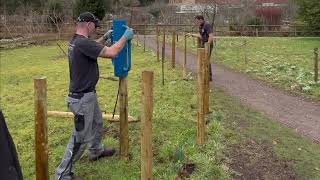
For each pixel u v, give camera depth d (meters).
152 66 17.80
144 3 56.25
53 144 7.87
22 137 8.52
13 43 33.69
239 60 20.22
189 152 6.84
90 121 5.95
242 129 8.27
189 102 10.48
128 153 6.88
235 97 11.59
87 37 5.90
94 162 6.78
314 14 38.47
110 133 8.16
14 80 17.59
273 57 21.61
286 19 43.19
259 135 7.99
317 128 8.85
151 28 41.69
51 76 17.55
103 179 6.23
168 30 39.72
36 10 45.19
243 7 43.62
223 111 9.59
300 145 7.61
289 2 45.06
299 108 10.59
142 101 5.14
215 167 6.29
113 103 11.15
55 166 6.86
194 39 30.14
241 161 6.70
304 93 12.44
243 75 15.76
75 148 6.02
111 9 48.69
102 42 6.48
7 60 25.39
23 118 10.23
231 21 41.62
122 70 6.45
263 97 11.77
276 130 8.46
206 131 7.82
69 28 38.69
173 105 10.22
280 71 16.50
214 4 40.53
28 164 7.08
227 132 7.88
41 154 4.72
